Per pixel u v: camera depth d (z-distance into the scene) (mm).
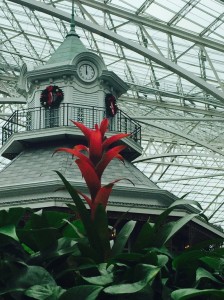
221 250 7168
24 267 6566
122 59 43375
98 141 7492
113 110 25812
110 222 22109
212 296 6688
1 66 48312
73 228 7262
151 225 7266
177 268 6848
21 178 23031
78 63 25562
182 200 7176
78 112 25188
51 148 24562
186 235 22906
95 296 6234
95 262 6953
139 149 25781
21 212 6875
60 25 42531
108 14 35594
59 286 6500
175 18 33938
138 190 22812
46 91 25453
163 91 45375
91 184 7363
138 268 6523
